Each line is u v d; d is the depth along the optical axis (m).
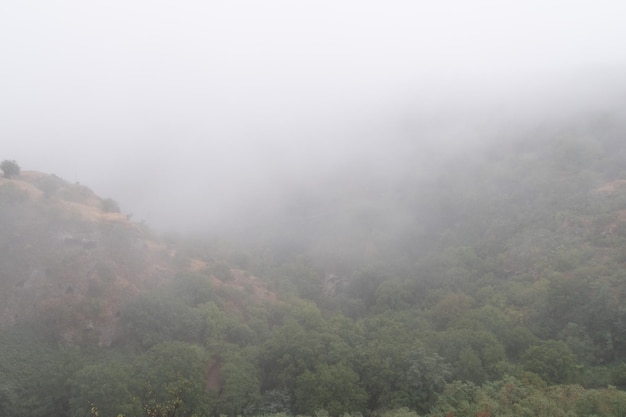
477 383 39.19
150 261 66.12
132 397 35.53
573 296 52.06
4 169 62.62
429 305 70.94
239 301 66.62
